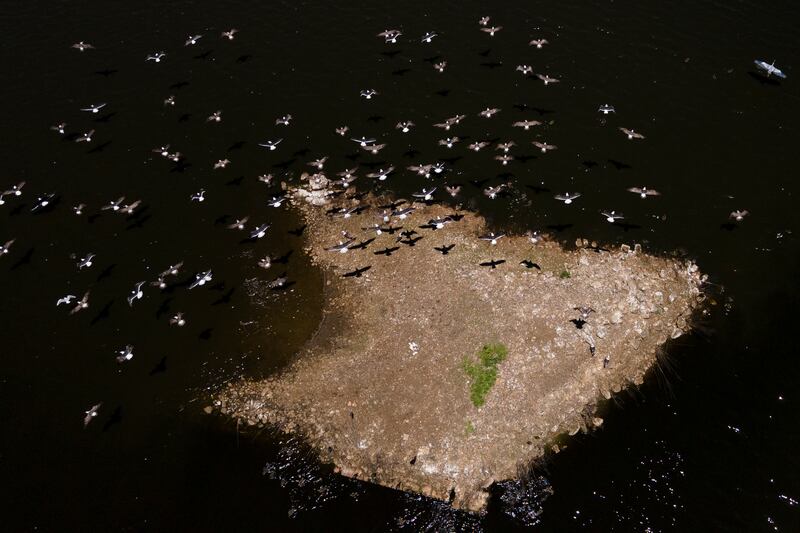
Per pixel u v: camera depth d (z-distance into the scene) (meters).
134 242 40.00
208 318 36.00
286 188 42.72
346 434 30.44
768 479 28.30
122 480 29.55
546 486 28.44
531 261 37.16
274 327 35.31
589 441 29.86
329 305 36.06
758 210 39.62
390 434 30.23
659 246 38.03
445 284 35.91
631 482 28.41
